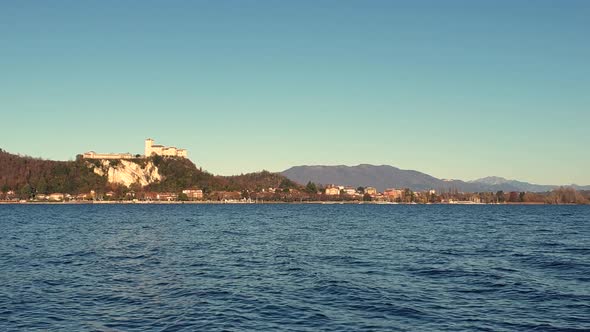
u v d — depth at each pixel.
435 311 30.25
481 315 29.28
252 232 102.50
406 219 171.62
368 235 94.00
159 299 33.59
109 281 40.47
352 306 31.56
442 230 109.81
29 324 27.44
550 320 28.19
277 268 48.31
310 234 96.94
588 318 28.59
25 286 38.06
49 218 168.50
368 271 46.12
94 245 71.94
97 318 28.62
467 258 55.94
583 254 59.59
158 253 61.38
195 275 43.84
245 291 36.41
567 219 172.12
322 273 44.97
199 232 101.88
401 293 35.53
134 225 127.00
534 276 42.81
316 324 27.52
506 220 164.25
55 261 53.03
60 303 32.28
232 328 26.67
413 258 56.12
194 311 30.23
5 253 60.69
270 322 27.88
